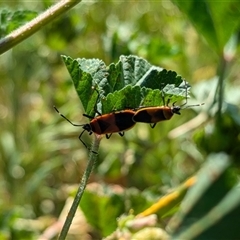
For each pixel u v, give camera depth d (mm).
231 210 166
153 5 318
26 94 299
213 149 201
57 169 277
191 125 246
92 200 181
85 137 278
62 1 141
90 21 290
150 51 249
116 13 310
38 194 263
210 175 184
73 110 283
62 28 260
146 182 252
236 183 183
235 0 200
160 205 186
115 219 180
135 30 281
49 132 277
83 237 219
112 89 143
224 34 208
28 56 300
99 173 251
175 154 267
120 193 191
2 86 302
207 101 242
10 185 272
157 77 146
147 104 139
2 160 279
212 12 205
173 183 254
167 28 313
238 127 198
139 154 253
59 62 294
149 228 169
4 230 217
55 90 291
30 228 220
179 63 292
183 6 208
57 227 221
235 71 295
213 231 164
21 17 190
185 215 176
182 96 142
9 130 288
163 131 270
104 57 281
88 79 137
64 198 260
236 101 257
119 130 134
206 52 304
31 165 273
